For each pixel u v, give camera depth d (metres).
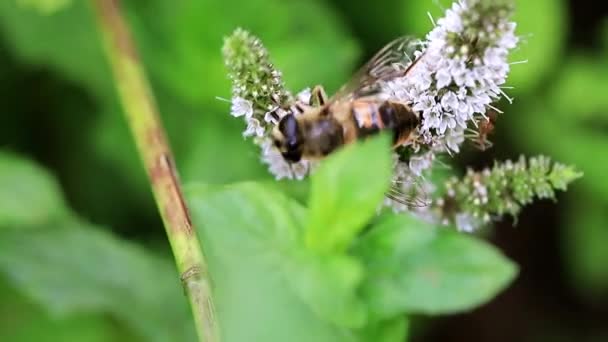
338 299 0.22
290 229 0.22
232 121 0.28
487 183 0.23
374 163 0.22
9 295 0.28
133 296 0.28
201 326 0.22
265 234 0.22
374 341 0.22
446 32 0.22
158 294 0.28
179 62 0.29
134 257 0.28
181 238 0.23
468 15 0.22
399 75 0.23
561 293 0.35
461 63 0.22
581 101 0.32
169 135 0.29
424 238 0.22
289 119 0.23
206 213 0.22
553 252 0.35
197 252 0.22
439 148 0.23
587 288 0.33
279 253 0.22
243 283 0.22
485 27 0.22
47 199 0.28
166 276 0.28
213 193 0.22
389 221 0.22
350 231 0.22
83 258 0.28
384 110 0.23
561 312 0.35
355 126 0.23
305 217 0.22
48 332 0.28
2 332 0.28
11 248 0.27
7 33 0.30
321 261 0.22
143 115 0.26
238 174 0.28
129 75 0.26
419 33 0.30
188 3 0.28
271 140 0.23
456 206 0.23
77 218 0.28
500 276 0.22
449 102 0.22
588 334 0.35
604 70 0.32
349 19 0.31
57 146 0.30
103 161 0.30
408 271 0.22
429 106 0.22
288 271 0.22
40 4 0.29
